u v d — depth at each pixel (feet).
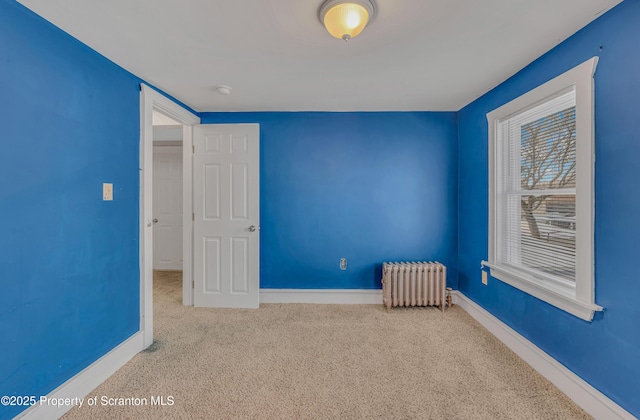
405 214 10.37
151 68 6.68
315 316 9.20
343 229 10.41
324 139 10.32
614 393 4.62
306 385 5.79
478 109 8.87
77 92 5.45
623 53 4.43
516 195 7.41
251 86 7.86
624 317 4.46
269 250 10.45
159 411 5.08
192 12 4.61
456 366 6.43
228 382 5.88
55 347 5.01
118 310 6.50
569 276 5.75
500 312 7.74
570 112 5.67
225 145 10.00
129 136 6.86
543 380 5.92
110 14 4.65
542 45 5.73
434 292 9.52
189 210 10.24
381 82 7.61
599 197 4.86
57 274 5.06
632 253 4.36
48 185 4.90
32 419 4.54
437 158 10.30
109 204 6.25
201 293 10.07
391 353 6.97
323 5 4.43
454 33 5.27
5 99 4.24
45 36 4.81
